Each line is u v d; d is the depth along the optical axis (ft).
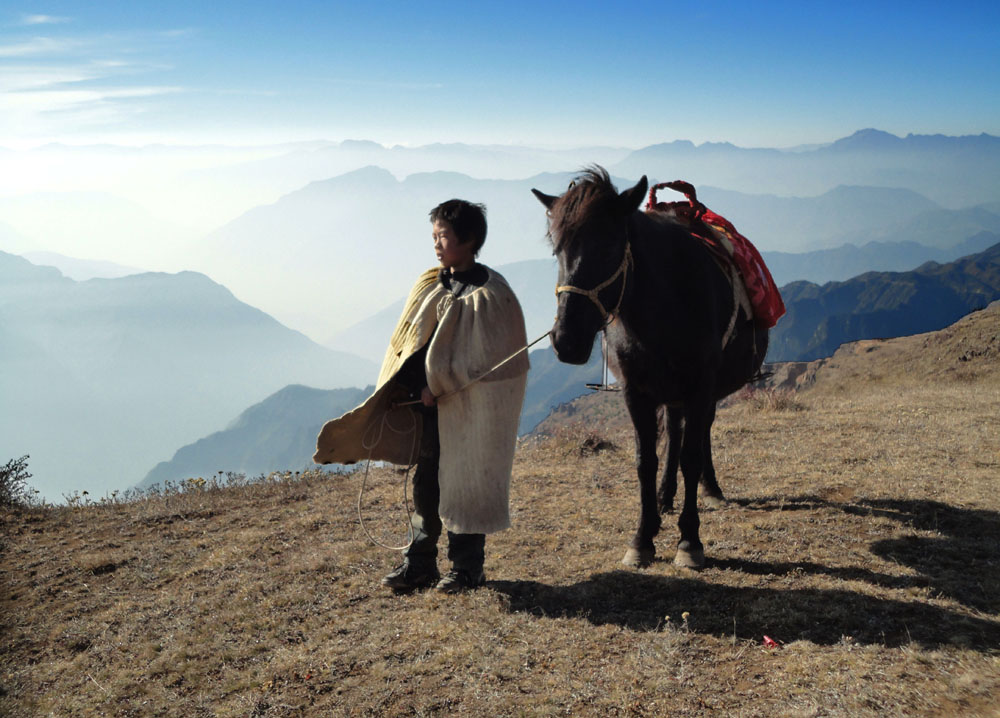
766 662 11.87
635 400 16.29
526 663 12.44
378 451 16.40
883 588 14.43
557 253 13.64
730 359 17.87
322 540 20.17
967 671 10.91
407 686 12.03
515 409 14.98
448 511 14.94
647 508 16.69
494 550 18.42
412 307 15.53
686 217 17.57
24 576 19.10
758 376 19.51
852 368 75.31
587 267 13.08
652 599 14.78
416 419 16.56
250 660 13.69
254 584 17.10
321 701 11.89
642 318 14.67
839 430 30.66
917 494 20.76
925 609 13.35
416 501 16.05
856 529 18.04
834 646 12.13
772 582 15.12
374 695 11.85
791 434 30.53
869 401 40.11
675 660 12.05
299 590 16.58
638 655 12.27
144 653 14.32
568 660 12.42
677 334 15.14
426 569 16.15
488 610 14.53
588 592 15.23
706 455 21.26
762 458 26.45
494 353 14.69
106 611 16.65
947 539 17.06
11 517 24.38
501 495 14.92
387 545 19.26
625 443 32.07
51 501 27.96
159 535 21.91
